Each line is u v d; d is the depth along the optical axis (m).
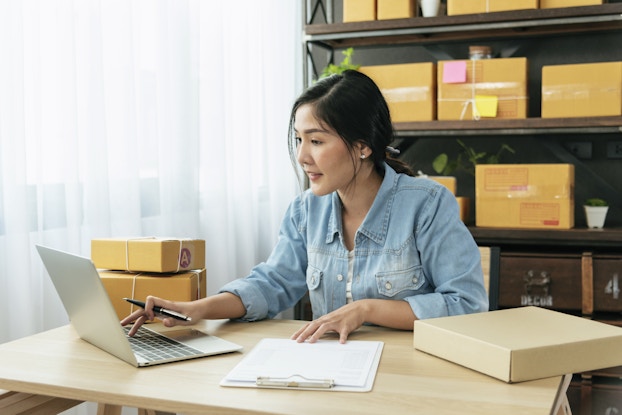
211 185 2.78
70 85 2.00
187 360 1.21
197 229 2.64
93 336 1.29
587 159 3.14
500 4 2.78
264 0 3.24
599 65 2.70
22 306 1.87
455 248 1.48
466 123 2.82
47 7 1.98
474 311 1.43
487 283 2.18
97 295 1.15
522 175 2.83
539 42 3.19
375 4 2.93
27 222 1.87
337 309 1.49
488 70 2.83
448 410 0.95
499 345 1.09
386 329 1.42
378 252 1.53
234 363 1.19
